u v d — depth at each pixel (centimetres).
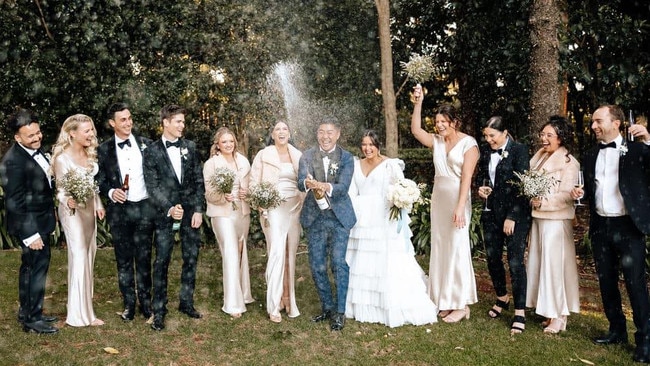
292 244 480
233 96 945
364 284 471
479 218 757
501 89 973
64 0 804
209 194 481
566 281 447
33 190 421
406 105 1132
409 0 1020
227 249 480
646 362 387
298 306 516
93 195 433
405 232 472
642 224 384
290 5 945
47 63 816
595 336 441
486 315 493
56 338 419
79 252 443
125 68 858
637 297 392
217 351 402
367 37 1007
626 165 395
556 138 450
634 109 930
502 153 467
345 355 397
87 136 440
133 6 851
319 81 997
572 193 418
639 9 863
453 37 979
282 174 475
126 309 466
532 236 461
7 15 788
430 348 409
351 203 465
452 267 472
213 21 912
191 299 486
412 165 1417
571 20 836
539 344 420
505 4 880
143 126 874
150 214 457
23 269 432
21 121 416
